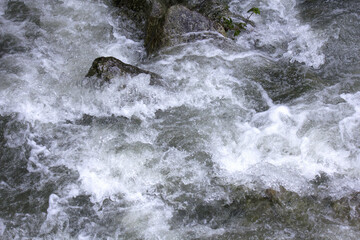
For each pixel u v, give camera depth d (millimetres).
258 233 4074
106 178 4602
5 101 5547
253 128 5098
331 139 4934
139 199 4430
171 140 5000
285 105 5457
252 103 5535
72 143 5027
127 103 5414
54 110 5461
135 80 5512
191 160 4758
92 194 4477
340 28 7117
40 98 5602
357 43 6805
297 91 5730
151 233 4113
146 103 5449
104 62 5543
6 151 4977
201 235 4086
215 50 6266
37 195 4496
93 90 5516
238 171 4625
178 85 5715
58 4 7727
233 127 5141
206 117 5297
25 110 5430
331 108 5359
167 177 4605
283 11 7766
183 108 5434
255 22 7453
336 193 4410
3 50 6711
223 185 4504
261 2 7977
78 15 7477
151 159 4770
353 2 7684
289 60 6449
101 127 5211
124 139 5012
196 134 5059
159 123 5246
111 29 7160
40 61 6379
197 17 6441
